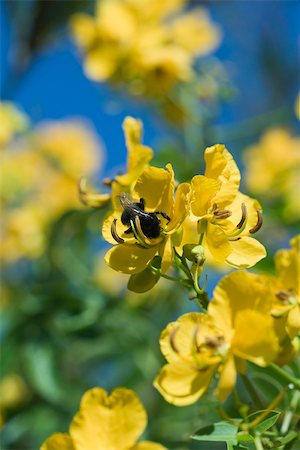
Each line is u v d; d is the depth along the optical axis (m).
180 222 0.54
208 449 0.77
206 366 0.51
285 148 1.01
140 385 0.84
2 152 1.17
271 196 0.89
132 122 0.61
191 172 0.84
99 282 0.97
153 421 0.78
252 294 0.52
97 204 0.61
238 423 0.52
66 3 1.08
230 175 0.54
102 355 0.88
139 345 0.85
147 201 0.55
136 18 0.98
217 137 0.91
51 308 0.85
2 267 1.08
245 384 0.56
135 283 0.55
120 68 0.96
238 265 0.54
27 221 1.09
